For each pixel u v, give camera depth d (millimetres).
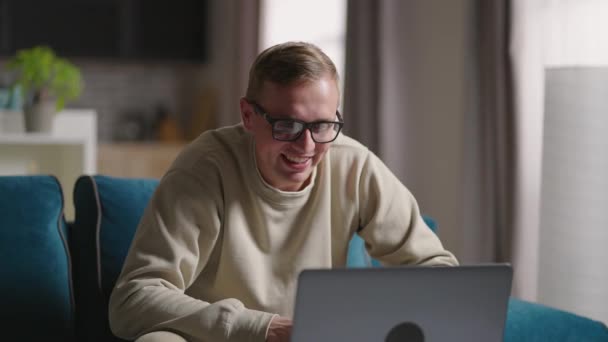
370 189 1867
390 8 3688
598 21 2699
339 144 1868
